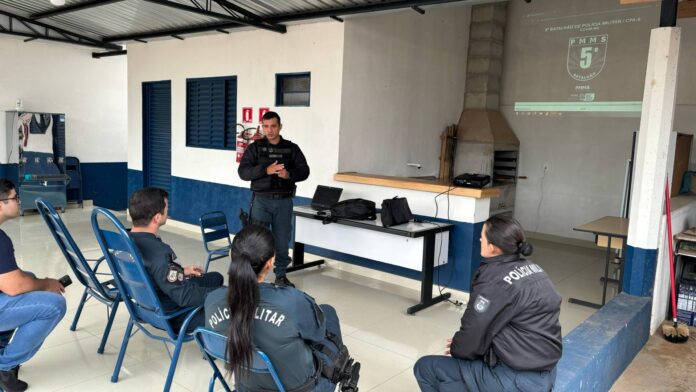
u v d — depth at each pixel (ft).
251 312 5.64
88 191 28.45
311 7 16.11
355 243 14.66
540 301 6.36
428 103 20.38
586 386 8.05
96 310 12.42
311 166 17.47
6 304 8.02
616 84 20.93
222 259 18.02
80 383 8.96
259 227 6.12
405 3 14.35
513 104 23.65
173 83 22.38
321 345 6.57
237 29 19.03
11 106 25.30
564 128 22.39
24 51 25.43
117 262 8.16
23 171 24.53
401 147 19.26
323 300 13.99
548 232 23.21
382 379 9.63
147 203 8.16
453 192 14.05
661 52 10.73
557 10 22.08
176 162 22.71
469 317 6.61
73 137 27.58
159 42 22.84
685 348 11.32
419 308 13.35
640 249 11.35
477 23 22.27
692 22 19.08
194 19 19.38
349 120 16.88
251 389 6.12
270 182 14.02
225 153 20.47
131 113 24.66
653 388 9.52
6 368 8.32
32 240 19.69
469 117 22.31
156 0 15.06
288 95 18.37
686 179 16.39
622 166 21.08
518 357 6.41
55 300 8.38
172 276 7.87
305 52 17.29
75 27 24.21
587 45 21.50
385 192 15.67
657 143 10.89
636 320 10.42
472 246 13.96
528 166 23.53
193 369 9.66
